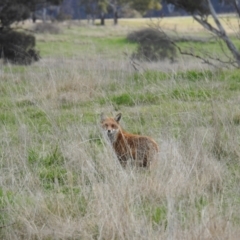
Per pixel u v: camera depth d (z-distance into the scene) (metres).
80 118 38.31
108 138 30.30
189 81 46.84
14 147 31.31
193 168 27.16
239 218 23.36
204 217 22.48
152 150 29.14
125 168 28.95
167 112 37.38
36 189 26.00
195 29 192.88
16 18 112.50
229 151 30.98
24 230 22.75
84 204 24.62
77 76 47.31
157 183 25.56
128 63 56.84
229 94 43.00
